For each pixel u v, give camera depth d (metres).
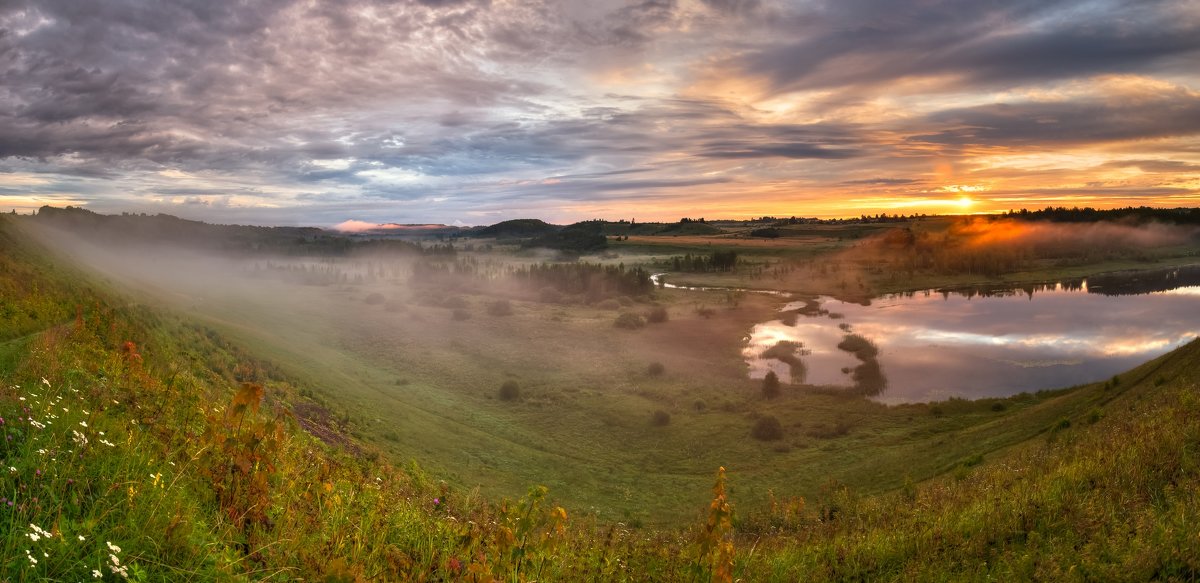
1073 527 8.41
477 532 6.29
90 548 3.86
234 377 34.84
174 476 5.21
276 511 5.60
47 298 21.42
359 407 51.34
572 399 80.94
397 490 10.33
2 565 3.32
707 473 54.62
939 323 156.50
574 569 6.85
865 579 8.27
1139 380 36.09
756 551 10.11
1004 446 34.47
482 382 89.00
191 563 4.16
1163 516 7.80
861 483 39.06
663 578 7.09
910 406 75.00
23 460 4.52
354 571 4.58
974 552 8.45
